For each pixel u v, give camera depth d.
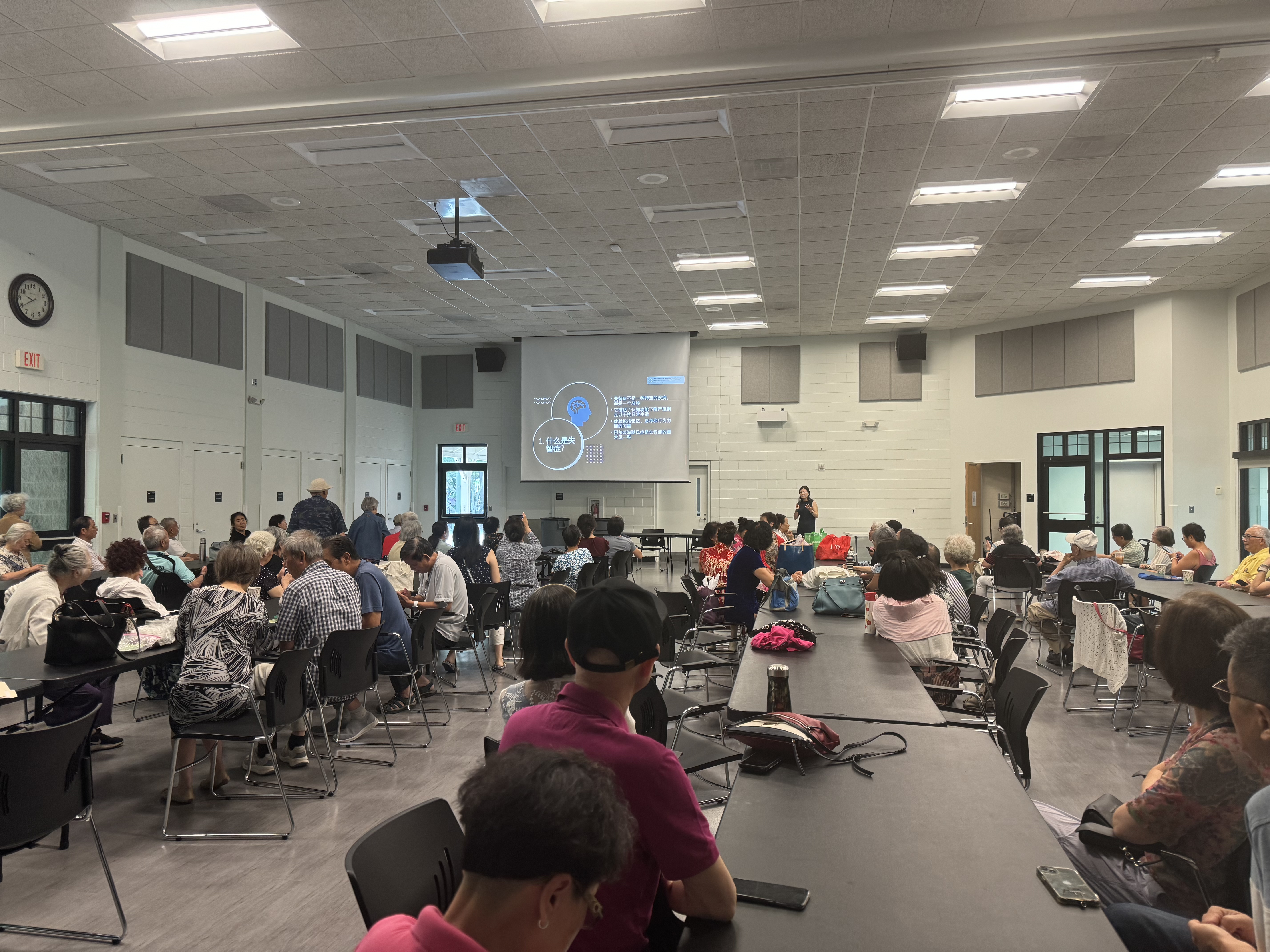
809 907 1.34
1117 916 1.50
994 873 1.46
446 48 5.07
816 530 13.57
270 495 11.29
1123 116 5.86
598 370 14.12
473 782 0.82
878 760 2.10
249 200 7.66
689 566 13.09
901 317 12.80
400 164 6.81
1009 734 2.84
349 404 13.24
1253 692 1.22
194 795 3.73
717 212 8.11
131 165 6.86
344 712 4.96
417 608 5.11
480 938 0.77
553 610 1.98
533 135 6.23
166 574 5.72
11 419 7.56
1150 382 11.12
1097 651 4.96
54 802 2.37
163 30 4.97
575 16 4.77
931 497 13.91
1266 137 6.23
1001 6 4.62
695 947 1.21
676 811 1.30
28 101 5.77
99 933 2.52
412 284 10.84
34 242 7.66
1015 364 12.86
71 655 3.31
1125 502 11.42
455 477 15.55
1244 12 4.57
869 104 5.70
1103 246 9.02
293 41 5.03
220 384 10.26
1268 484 9.94
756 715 2.55
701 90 5.26
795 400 14.35
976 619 4.88
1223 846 1.63
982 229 8.46
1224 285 10.59
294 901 2.74
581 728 1.38
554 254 9.41
